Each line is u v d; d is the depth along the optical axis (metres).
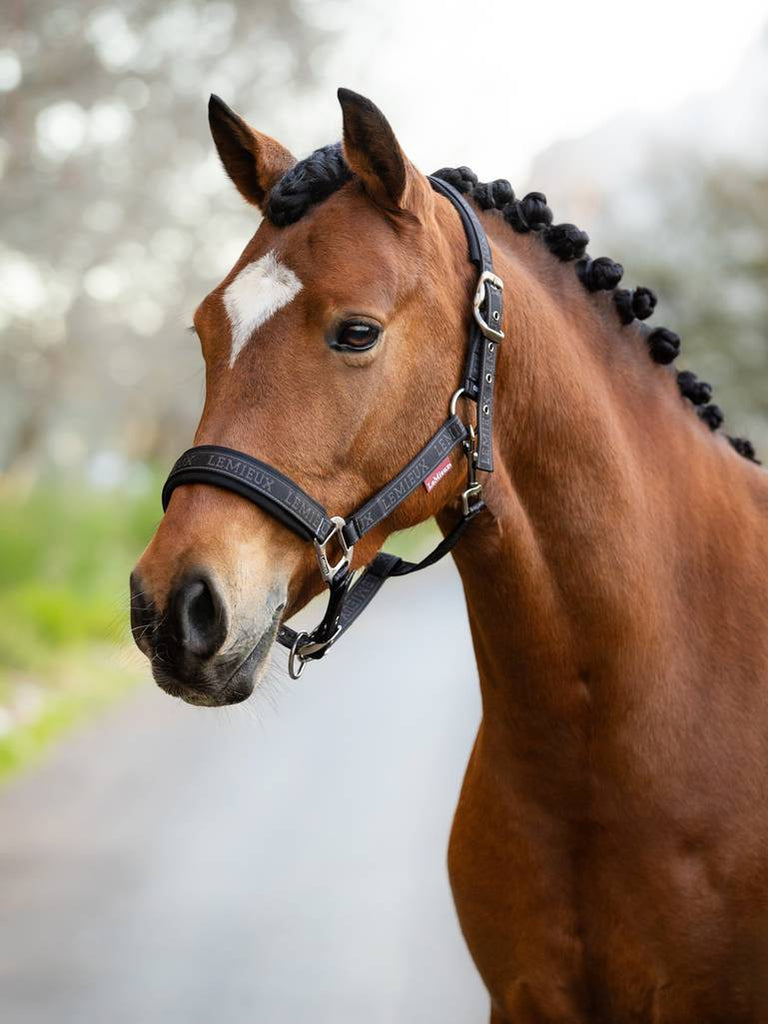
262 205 2.49
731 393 7.83
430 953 4.56
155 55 12.54
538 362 2.33
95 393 17.67
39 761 7.53
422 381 2.18
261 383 2.10
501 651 2.36
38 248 13.29
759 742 2.34
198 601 2.03
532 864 2.39
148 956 4.57
